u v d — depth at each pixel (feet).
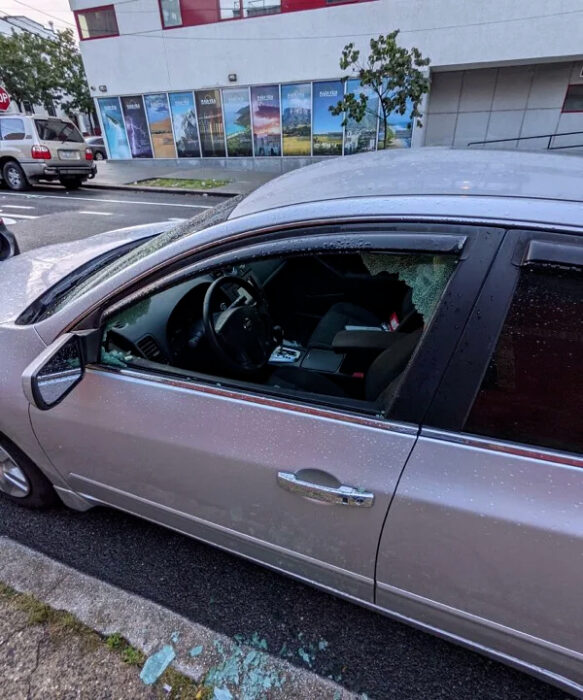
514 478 3.10
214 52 40.73
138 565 5.60
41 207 28.99
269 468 3.80
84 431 4.69
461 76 38.73
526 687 4.35
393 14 34.76
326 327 6.93
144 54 43.16
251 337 5.90
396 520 3.45
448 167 4.25
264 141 43.11
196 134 45.34
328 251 3.43
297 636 4.80
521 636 3.52
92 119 107.14
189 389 4.17
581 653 3.33
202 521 4.68
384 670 4.50
